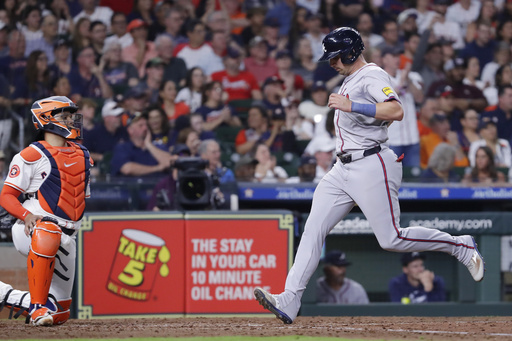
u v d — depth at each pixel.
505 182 30.77
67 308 16.16
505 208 29.88
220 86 33.22
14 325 15.51
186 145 28.16
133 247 23.34
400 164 14.94
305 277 15.32
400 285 26.92
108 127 31.17
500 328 14.64
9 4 32.56
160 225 23.44
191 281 23.50
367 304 26.20
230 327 15.29
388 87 14.22
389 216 14.77
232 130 32.66
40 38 32.81
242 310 23.62
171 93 32.94
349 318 18.62
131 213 23.36
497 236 26.83
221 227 23.66
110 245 23.20
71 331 14.21
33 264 14.86
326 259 26.66
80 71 33.12
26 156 15.04
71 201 15.48
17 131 30.58
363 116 14.48
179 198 24.56
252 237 23.75
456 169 32.53
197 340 12.46
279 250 23.81
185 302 23.50
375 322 16.83
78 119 15.84
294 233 23.98
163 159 30.81
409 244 15.03
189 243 23.55
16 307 15.77
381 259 26.91
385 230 14.83
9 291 15.77
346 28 14.77
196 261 23.56
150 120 31.14
